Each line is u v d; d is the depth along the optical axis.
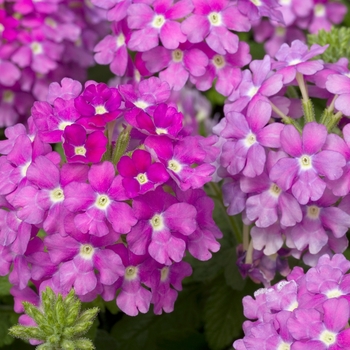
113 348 0.40
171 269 0.35
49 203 0.33
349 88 0.35
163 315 0.41
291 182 0.34
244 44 0.38
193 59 0.38
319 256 0.36
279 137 0.35
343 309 0.31
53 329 0.32
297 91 0.39
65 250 0.33
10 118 0.44
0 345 0.40
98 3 0.39
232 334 0.40
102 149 0.33
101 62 0.40
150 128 0.34
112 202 0.33
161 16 0.38
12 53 0.43
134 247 0.33
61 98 0.35
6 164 0.35
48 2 0.44
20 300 0.36
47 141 0.34
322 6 0.46
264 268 0.37
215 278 0.41
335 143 0.34
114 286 0.34
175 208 0.34
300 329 0.31
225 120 0.37
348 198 0.35
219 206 0.41
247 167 0.35
